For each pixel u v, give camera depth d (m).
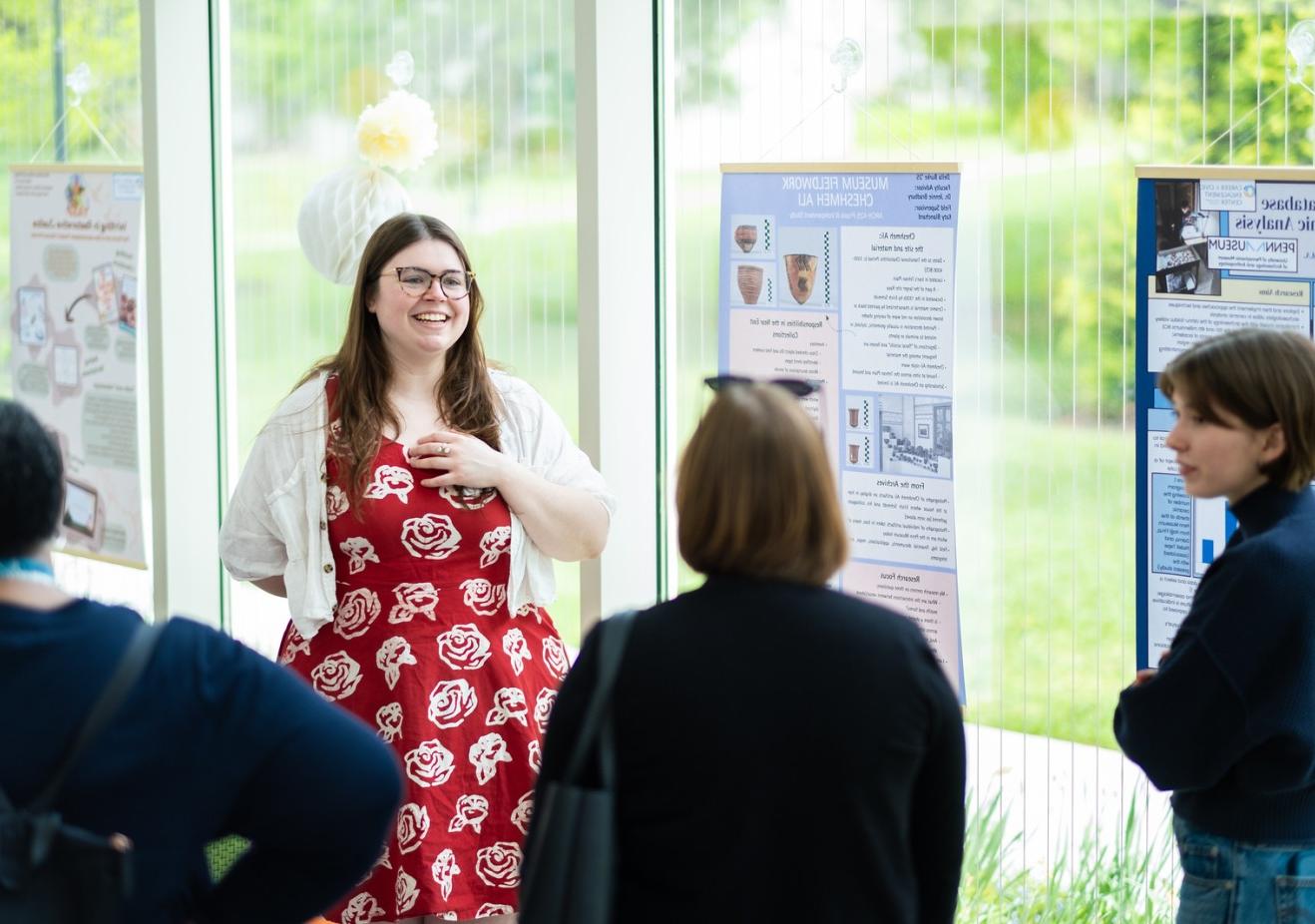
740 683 1.71
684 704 1.71
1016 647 3.39
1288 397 2.16
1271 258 2.85
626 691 1.75
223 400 5.07
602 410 3.81
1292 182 2.81
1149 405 3.02
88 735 1.56
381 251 3.17
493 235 4.20
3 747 1.55
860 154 3.54
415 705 3.07
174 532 5.01
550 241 4.07
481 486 3.14
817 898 1.69
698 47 3.77
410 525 3.08
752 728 1.69
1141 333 3.02
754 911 1.68
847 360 3.45
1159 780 2.22
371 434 3.13
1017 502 3.37
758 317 3.57
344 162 4.62
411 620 3.09
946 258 3.29
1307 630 2.08
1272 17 2.97
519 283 4.15
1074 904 3.30
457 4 4.23
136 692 1.60
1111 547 3.23
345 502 3.11
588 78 3.74
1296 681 2.08
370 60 4.49
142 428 5.14
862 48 3.51
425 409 3.26
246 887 1.75
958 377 3.45
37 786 1.55
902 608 3.43
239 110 4.91
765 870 1.69
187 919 1.67
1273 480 2.20
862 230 3.40
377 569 3.10
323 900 1.74
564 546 3.23
